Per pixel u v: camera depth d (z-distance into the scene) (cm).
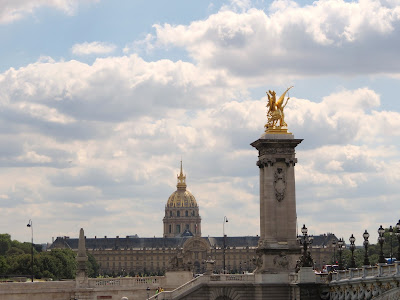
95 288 15975
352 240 12375
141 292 16288
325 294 13012
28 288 15612
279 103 14850
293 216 14612
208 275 14512
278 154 14675
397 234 10394
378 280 10544
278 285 14212
